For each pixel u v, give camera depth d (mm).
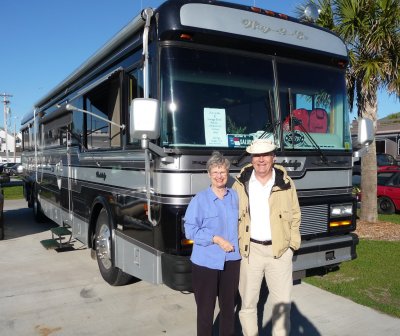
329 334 4012
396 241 7641
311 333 4031
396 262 6266
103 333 4094
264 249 3416
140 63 4164
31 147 10914
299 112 4457
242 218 3430
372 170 9344
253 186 3457
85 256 6945
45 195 9039
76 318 4441
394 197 11359
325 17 8602
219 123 3967
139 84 4215
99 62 5398
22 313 4582
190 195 3734
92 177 5680
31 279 5746
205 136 3887
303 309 4582
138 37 4262
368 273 5742
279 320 3449
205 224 3301
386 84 8773
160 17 3811
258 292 3512
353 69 8578
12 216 11797
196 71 3912
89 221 5727
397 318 4340
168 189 3725
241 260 3490
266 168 3357
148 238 4051
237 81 4105
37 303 4859
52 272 6059
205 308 3328
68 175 6934
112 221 4918
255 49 4230
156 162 3828
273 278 3451
